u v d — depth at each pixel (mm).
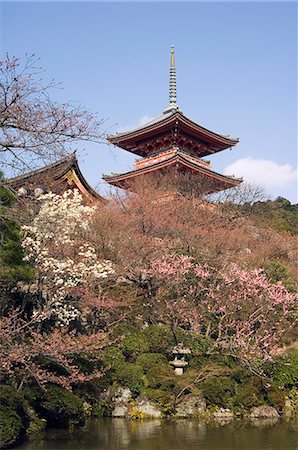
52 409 12297
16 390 11742
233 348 17312
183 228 23844
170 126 38312
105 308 17781
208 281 20312
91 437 11742
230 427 13516
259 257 24781
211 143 41656
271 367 17609
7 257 12227
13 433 10547
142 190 28469
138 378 15141
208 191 36969
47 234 16188
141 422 13812
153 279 20047
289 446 11211
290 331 20812
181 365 16031
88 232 20047
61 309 15211
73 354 13695
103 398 14633
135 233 21984
